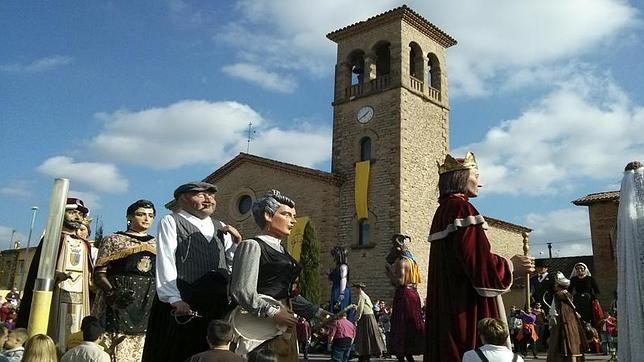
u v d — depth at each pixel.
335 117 38.38
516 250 42.47
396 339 11.12
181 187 5.55
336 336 13.78
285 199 5.18
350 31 39.00
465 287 5.32
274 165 37.44
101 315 6.45
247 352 4.62
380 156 35.19
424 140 36.28
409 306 11.18
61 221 5.21
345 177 36.03
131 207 7.04
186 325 5.04
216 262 5.34
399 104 35.16
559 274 11.28
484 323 5.14
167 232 5.13
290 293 5.02
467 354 5.05
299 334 11.40
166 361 5.00
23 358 4.79
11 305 18.56
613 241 7.43
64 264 7.14
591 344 20.02
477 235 5.26
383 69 39.31
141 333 6.51
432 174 36.09
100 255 6.52
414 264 11.72
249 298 4.45
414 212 34.09
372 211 34.25
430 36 39.41
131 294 6.43
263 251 4.80
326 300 33.31
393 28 37.19
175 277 4.95
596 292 12.27
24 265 47.38
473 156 5.97
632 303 6.18
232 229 5.74
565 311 10.95
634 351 6.06
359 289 15.20
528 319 20.98
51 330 6.90
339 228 35.03
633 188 6.61
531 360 18.52
